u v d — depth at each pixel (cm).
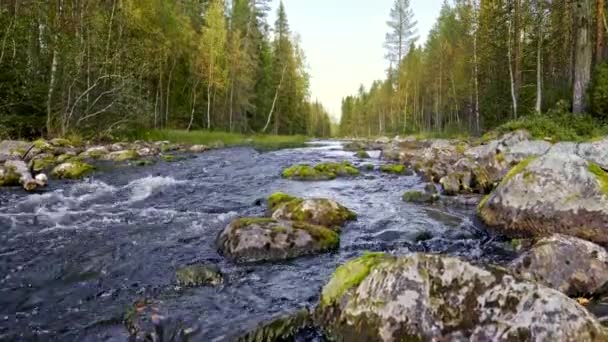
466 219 751
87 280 493
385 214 792
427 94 5072
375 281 342
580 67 1582
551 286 416
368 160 1778
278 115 4991
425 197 910
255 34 4609
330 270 512
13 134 1905
